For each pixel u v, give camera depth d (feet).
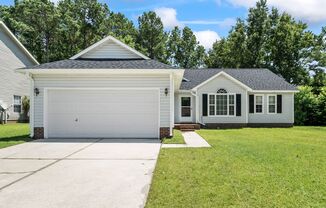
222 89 78.74
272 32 146.51
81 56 56.29
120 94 49.52
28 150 36.76
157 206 16.43
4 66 83.56
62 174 24.29
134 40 176.86
